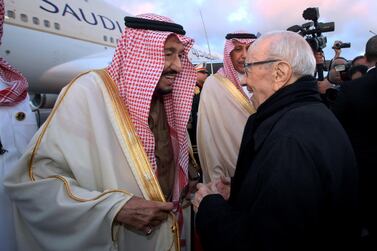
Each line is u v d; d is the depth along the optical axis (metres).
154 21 1.56
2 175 1.72
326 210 1.09
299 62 1.27
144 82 1.52
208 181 2.44
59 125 1.45
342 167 1.13
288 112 1.19
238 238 1.11
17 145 1.82
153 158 1.57
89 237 1.33
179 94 1.82
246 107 2.45
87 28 7.33
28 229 1.54
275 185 1.03
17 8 5.70
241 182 1.37
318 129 1.12
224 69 2.71
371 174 1.83
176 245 1.48
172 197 1.74
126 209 1.32
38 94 6.95
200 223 1.30
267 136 1.21
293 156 1.05
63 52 6.53
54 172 1.45
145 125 1.54
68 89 1.54
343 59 2.98
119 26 8.77
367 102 1.86
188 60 1.81
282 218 1.02
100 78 1.57
